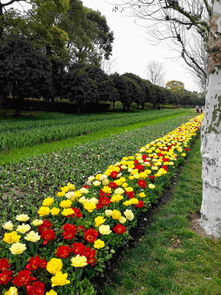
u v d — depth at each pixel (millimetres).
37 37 18891
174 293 2500
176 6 3666
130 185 4227
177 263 2947
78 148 8438
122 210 3354
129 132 12883
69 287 2023
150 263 2924
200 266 2898
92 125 14375
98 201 3146
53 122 15273
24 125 13109
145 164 4957
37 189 4707
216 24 2953
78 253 2166
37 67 17016
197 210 4285
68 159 6918
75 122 17156
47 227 2541
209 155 3291
